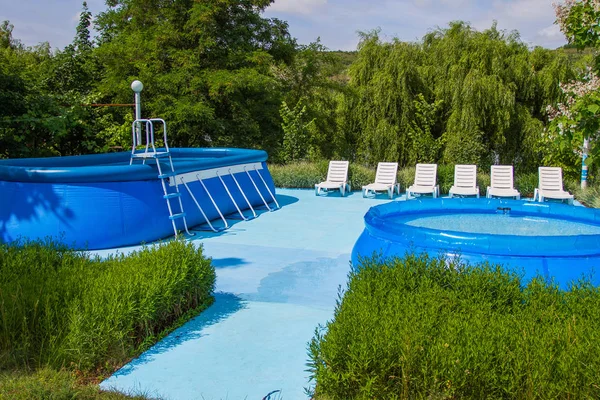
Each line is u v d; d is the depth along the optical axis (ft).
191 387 11.43
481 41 51.13
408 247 17.26
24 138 39.37
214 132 57.21
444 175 44.68
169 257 15.79
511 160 51.08
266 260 23.07
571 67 50.06
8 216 23.97
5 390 10.19
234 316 15.96
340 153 57.21
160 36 54.54
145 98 54.85
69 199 23.62
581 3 18.13
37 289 13.41
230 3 55.88
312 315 16.11
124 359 12.62
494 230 23.35
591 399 8.77
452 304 11.78
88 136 45.57
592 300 11.75
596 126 16.37
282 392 11.23
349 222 31.94
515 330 10.50
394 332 10.23
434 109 51.52
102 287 13.47
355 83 57.11
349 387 10.14
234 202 32.19
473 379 9.28
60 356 11.83
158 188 26.50
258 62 55.98
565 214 25.35
